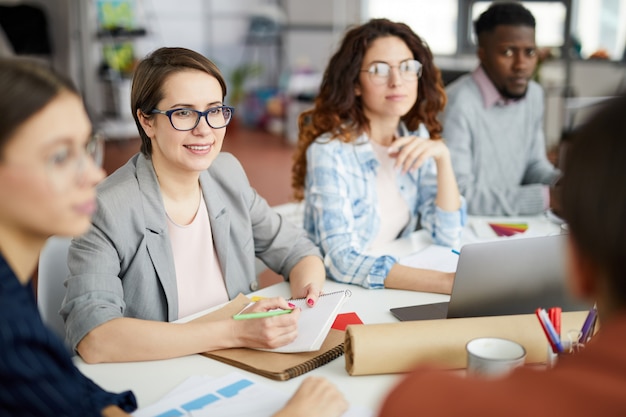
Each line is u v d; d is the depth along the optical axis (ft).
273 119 26.78
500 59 8.09
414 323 4.00
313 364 4.03
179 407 3.57
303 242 5.90
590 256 1.76
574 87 19.69
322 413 3.40
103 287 4.50
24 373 2.57
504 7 8.04
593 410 1.53
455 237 6.49
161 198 5.01
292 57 28.50
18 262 2.86
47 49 20.85
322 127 6.64
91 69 23.32
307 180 6.62
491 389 1.64
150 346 4.13
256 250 5.97
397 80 6.41
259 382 3.86
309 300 4.76
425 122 7.13
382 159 6.81
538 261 4.32
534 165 8.75
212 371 4.04
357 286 5.52
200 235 5.32
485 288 4.30
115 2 24.35
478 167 8.50
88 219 2.92
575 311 4.48
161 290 5.07
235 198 5.57
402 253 6.33
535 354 3.95
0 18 19.86
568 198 1.77
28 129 2.63
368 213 6.55
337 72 6.54
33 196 2.71
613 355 1.62
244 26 28.86
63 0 21.62
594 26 20.85
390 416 1.69
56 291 5.32
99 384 3.87
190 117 4.84
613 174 1.67
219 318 4.73
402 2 25.25
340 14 26.76
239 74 26.91
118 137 23.09
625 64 19.89
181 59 4.87
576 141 1.77
